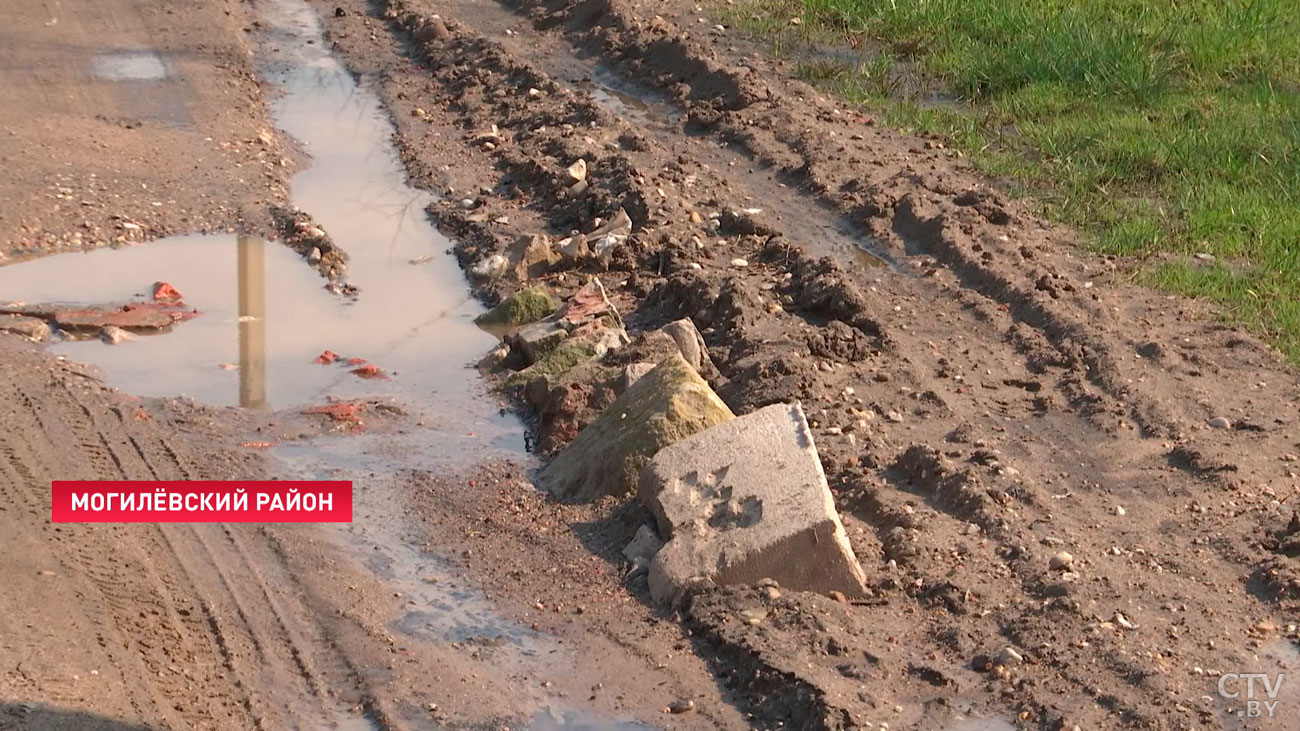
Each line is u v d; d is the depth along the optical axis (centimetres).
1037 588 630
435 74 1460
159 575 650
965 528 679
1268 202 1055
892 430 771
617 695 573
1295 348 849
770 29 1519
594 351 846
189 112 1314
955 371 839
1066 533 673
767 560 626
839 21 1532
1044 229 1038
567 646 606
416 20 1608
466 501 723
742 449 672
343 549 681
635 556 662
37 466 734
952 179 1129
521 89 1386
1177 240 1008
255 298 959
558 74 1442
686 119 1301
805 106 1298
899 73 1398
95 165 1158
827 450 744
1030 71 1338
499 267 995
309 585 650
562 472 741
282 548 678
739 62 1422
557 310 921
